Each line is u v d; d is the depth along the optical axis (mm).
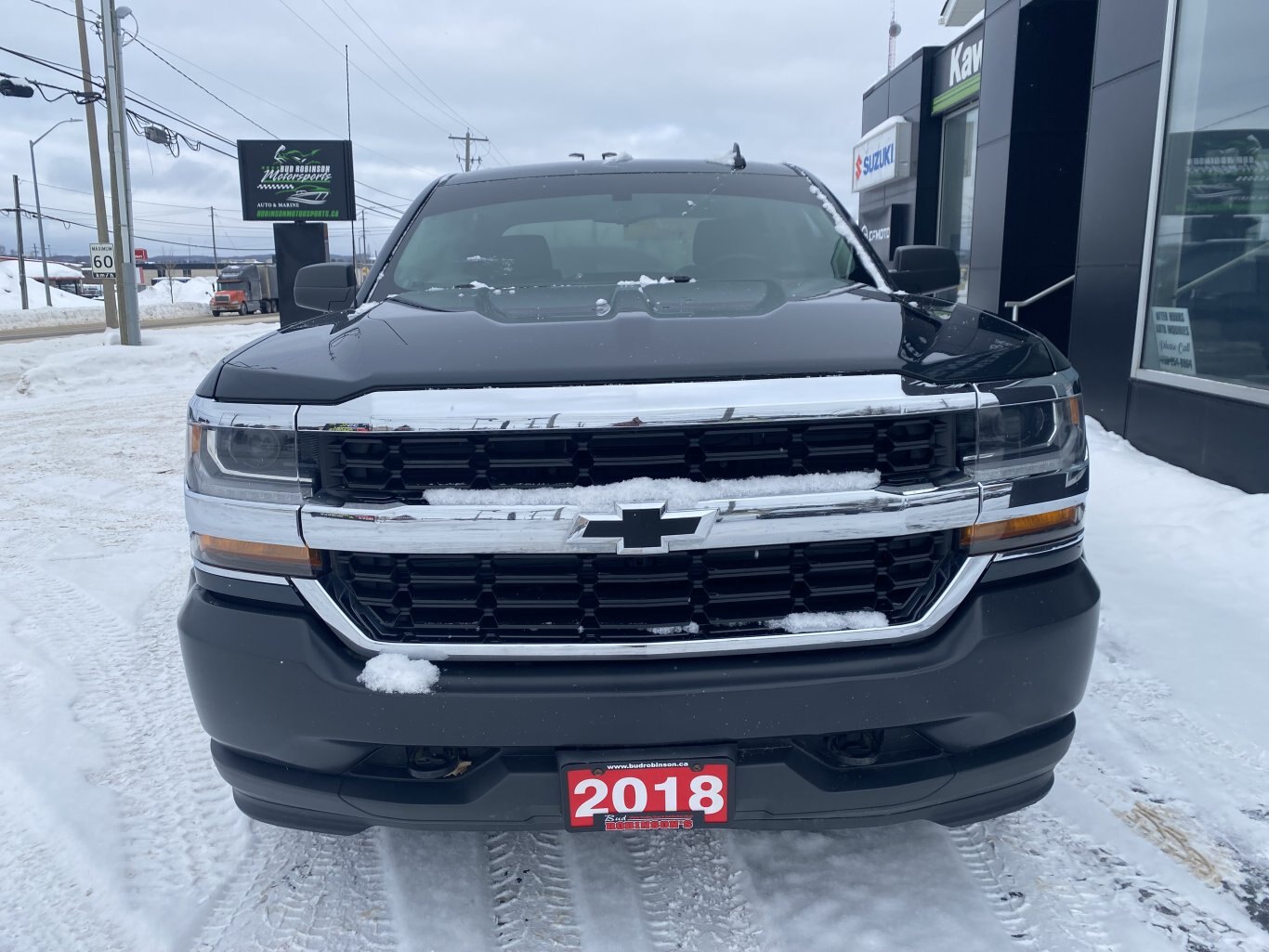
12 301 72250
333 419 1790
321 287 3209
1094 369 7281
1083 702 3115
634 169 3570
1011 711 1872
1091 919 2113
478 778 1828
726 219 3221
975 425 1836
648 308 2279
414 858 2381
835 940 2051
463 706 1772
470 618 1830
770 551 1819
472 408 1743
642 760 1775
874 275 2922
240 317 47719
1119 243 6895
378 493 1805
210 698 1918
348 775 1881
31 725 3113
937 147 15164
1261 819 2479
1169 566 4363
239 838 2490
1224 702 3094
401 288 2945
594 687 1770
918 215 15367
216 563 1936
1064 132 10023
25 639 3908
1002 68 10242
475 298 2625
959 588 1857
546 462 1754
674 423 1728
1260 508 4805
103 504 6332
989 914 2129
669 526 1732
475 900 2217
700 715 1768
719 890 2234
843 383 1794
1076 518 1978
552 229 3197
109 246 24562
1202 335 6012
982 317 2363
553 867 2334
